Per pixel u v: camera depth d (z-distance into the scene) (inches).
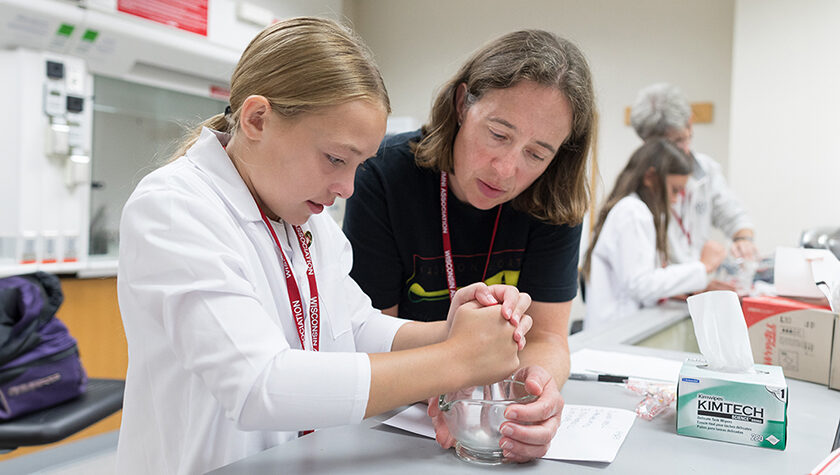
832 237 59.5
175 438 29.1
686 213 93.4
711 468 25.6
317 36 27.6
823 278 38.9
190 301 24.5
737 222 103.9
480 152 35.4
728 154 134.7
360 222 42.8
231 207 29.2
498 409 25.2
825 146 111.0
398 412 31.9
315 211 29.8
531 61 33.5
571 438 28.6
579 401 35.5
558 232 43.0
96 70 110.4
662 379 38.6
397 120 157.9
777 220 115.8
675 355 46.4
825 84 110.6
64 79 104.4
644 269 75.0
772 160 116.0
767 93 116.1
